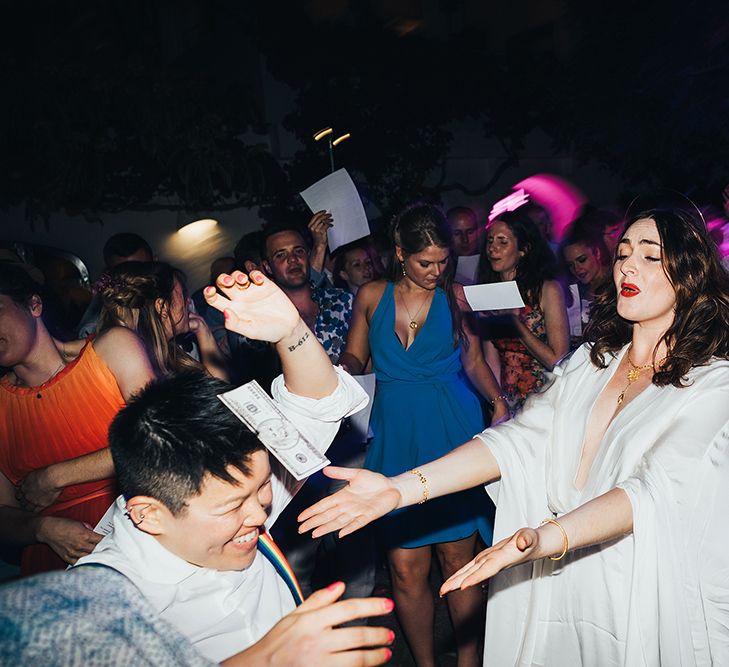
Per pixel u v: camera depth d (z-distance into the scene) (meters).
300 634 1.05
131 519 1.48
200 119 7.27
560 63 8.84
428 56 8.18
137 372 2.49
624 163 9.25
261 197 7.84
